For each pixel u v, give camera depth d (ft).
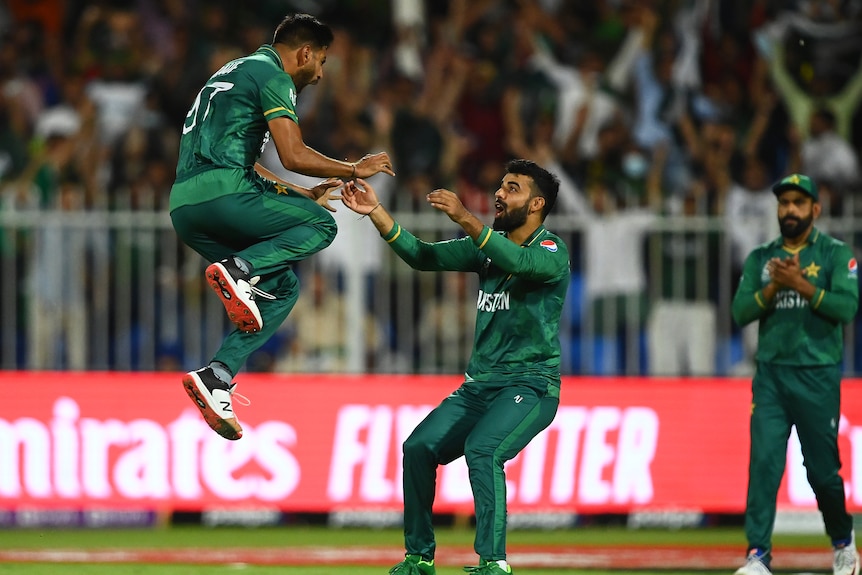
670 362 104.58
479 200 107.24
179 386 96.27
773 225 103.19
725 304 104.42
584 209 121.29
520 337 67.82
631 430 96.17
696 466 96.17
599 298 104.32
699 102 134.72
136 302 102.89
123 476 95.20
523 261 65.36
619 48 137.80
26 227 101.96
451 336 104.22
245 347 63.46
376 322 104.12
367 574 81.15
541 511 94.89
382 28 145.07
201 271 104.37
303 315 104.06
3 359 102.06
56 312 102.27
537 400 66.59
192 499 95.09
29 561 84.48
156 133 124.26
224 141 62.03
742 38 140.05
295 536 98.94
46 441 95.20
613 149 124.77
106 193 117.19
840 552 77.20
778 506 94.58
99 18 136.15
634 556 89.71
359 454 95.91
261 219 62.23
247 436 95.71
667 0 140.36
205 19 136.77
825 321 75.66
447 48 135.13
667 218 104.37
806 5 141.28
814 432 75.66
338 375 97.35
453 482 94.79
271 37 137.49
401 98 127.44
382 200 113.91
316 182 113.29
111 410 95.66
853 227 103.45
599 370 104.47
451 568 83.41
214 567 83.20
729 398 96.99
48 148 122.52
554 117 131.54
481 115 130.93
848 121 137.49
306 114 126.82
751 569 74.23
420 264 70.23
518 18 139.74
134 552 89.20
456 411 67.97
